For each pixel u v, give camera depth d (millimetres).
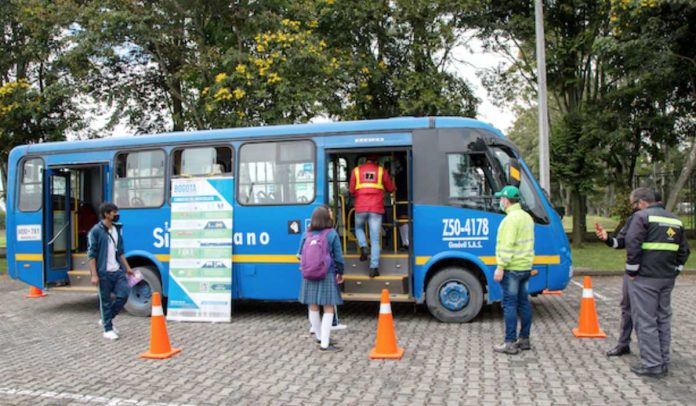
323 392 5605
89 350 7602
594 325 7660
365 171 8898
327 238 7152
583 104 20828
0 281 15781
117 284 8242
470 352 6949
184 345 7703
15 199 10727
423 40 18141
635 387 5535
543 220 8586
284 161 9344
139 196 10062
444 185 8719
